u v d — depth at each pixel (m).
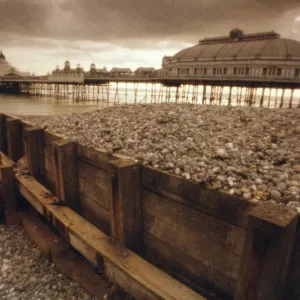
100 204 6.69
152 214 5.31
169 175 4.74
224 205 3.96
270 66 67.88
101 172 6.45
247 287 3.25
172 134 7.50
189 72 81.75
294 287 3.37
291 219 2.98
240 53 72.25
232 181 4.29
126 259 4.64
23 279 5.84
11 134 10.60
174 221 4.85
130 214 5.24
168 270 5.16
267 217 2.98
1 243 7.32
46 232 7.20
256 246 3.06
